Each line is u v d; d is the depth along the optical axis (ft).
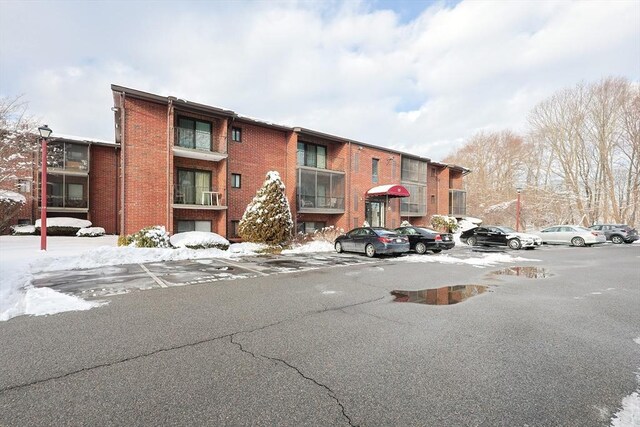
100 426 7.89
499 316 17.44
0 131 50.96
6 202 59.82
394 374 10.70
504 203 140.87
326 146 74.74
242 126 60.34
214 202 57.62
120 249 38.11
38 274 28.99
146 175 48.98
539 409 8.72
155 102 49.80
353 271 32.22
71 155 70.90
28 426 7.85
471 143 170.50
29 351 12.26
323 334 14.48
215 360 11.67
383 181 81.66
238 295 21.81
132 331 14.60
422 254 49.39
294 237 59.16
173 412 8.47
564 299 21.44
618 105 110.63
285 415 8.39
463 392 9.57
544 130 128.47
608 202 116.26
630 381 10.31
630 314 17.92
